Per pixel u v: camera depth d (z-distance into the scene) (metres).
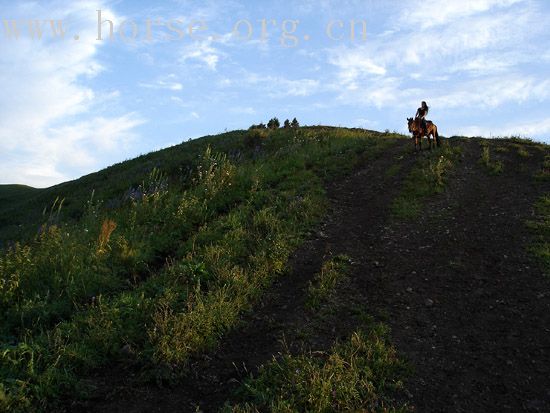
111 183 23.98
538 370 7.36
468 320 8.91
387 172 19.67
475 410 6.59
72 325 7.92
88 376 7.15
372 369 7.34
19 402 6.21
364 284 10.43
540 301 9.38
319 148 24.06
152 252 11.65
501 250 11.87
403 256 11.89
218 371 7.54
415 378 7.28
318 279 10.52
